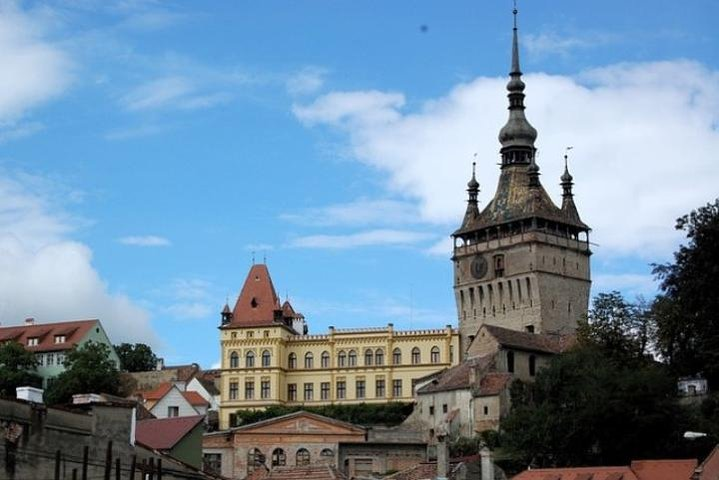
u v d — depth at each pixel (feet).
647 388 447.83
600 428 448.65
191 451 309.01
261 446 536.42
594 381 462.19
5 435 183.42
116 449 202.28
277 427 539.29
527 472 384.88
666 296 534.78
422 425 606.14
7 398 185.06
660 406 446.60
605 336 576.20
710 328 490.49
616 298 588.50
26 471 185.68
